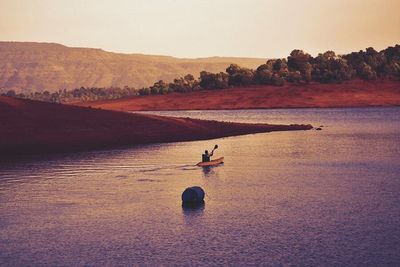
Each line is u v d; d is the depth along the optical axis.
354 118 181.75
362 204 40.31
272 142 91.38
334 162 64.12
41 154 70.50
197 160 65.44
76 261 28.56
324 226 34.25
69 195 44.66
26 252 30.16
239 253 29.27
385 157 68.75
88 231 34.06
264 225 34.72
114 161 64.25
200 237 32.38
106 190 46.66
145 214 38.09
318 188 47.03
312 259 28.11
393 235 32.03
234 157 69.75
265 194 44.53
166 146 81.62
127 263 28.12
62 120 91.31
